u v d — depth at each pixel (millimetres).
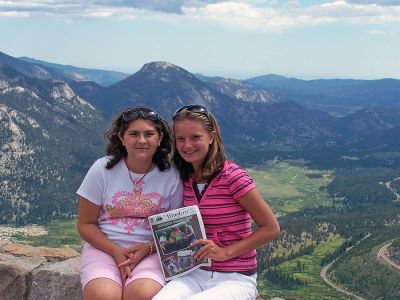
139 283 1860
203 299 1779
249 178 1917
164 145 2037
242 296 1874
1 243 3023
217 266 1926
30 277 2436
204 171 1916
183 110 1934
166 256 1905
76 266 2473
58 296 2354
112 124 2027
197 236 1906
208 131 1926
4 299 2404
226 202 1912
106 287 1857
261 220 1903
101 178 2027
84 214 2057
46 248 2896
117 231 2021
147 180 2020
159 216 1921
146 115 1957
